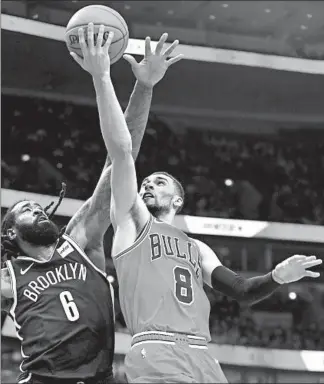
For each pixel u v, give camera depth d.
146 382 4.39
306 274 4.66
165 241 4.82
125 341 17.39
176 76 20.83
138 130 5.20
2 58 19.19
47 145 20.88
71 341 4.70
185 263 4.82
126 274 4.68
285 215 22.00
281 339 19.47
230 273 4.94
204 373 4.47
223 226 19.20
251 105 22.06
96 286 5.00
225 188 22.22
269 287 4.73
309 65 20.33
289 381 18.95
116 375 17.25
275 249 20.97
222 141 22.86
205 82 21.09
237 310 19.81
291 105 22.02
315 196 22.34
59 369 4.65
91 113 21.52
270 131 22.88
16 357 17.06
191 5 21.98
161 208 5.12
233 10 22.30
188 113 22.33
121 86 20.83
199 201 21.81
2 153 20.28
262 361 18.16
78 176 20.66
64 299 4.84
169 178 5.28
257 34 22.97
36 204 5.18
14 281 4.95
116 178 4.64
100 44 4.75
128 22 22.28
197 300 4.73
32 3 20.55
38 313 4.81
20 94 20.78
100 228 5.26
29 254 5.05
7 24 17.70
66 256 5.06
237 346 18.23
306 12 22.28
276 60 20.14
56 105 21.20
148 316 4.56
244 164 22.58
